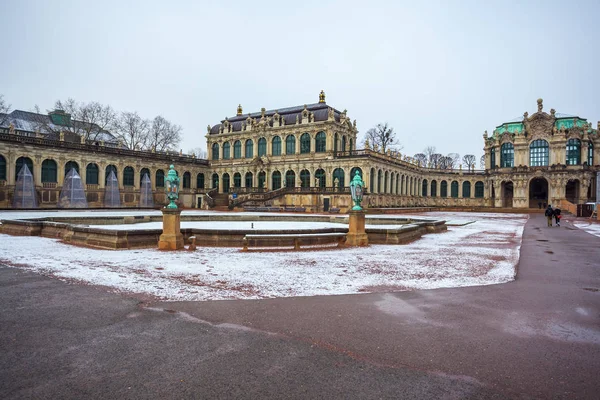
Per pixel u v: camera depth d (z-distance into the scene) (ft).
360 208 71.00
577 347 24.36
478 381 20.16
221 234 66.80
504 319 29.43
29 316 29.12
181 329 26.84
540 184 332.39
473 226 124.26
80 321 28.17
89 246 65.57
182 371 20.88
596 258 57.62
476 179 337.31
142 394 18.60
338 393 18.89
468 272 46.57
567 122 307.37
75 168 232.53
